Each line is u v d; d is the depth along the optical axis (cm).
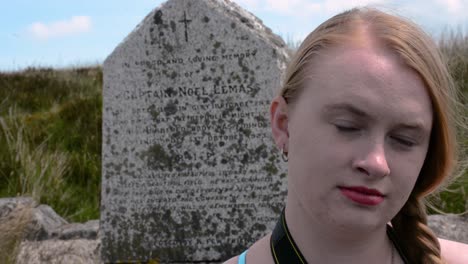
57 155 677
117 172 446
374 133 89
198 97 436
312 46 96
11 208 493
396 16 98
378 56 90
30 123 805
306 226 98
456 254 115
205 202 436
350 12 101
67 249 393
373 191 88
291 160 97
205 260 436
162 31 439
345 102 88
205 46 433
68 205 596
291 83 99
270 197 429
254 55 427
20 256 355
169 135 439
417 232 107
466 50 742
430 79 91
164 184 441
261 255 107
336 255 96
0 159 624
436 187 109
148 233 442
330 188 90
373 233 96
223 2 441
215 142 434
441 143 101
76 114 805
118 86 446
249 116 429
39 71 1209
